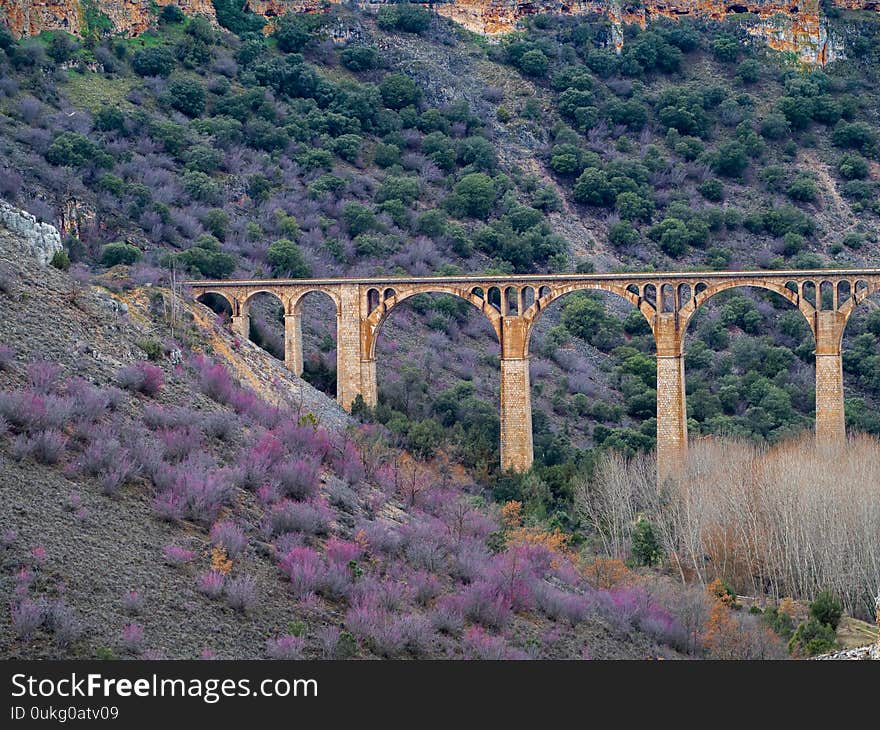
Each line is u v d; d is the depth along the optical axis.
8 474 88.81
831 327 147.00
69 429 97.31
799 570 117.00
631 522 131.12
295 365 156.00
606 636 95.56
